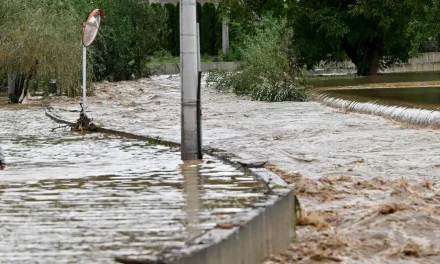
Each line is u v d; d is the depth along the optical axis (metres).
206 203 16.62
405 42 82.69
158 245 12.97
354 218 15.99
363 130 34.38
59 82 59.78
